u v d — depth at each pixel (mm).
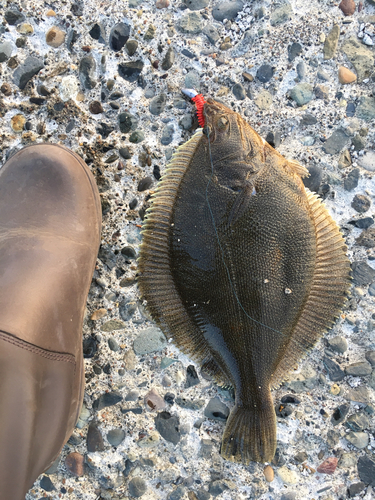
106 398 541
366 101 541
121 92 536
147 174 541
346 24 539
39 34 531
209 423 544
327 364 543
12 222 493
